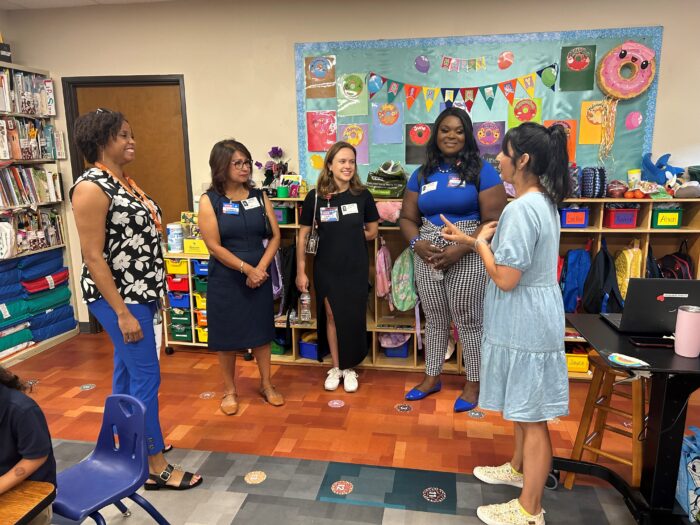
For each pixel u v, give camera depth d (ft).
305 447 8.41
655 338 5.88
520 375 5.77
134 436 5.61
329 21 11.68
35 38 12.93
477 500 7.00
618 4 10.70
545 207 5.56
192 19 12.23
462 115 8.96
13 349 12.16
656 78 10.86
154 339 7.04
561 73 11.07
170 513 6.81
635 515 6.10
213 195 9.10
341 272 10.06
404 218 9.95
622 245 11.53
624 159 11.25
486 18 11.12
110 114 6.36
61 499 5.21
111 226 6.40
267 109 12.32
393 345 11.59
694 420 9.05
